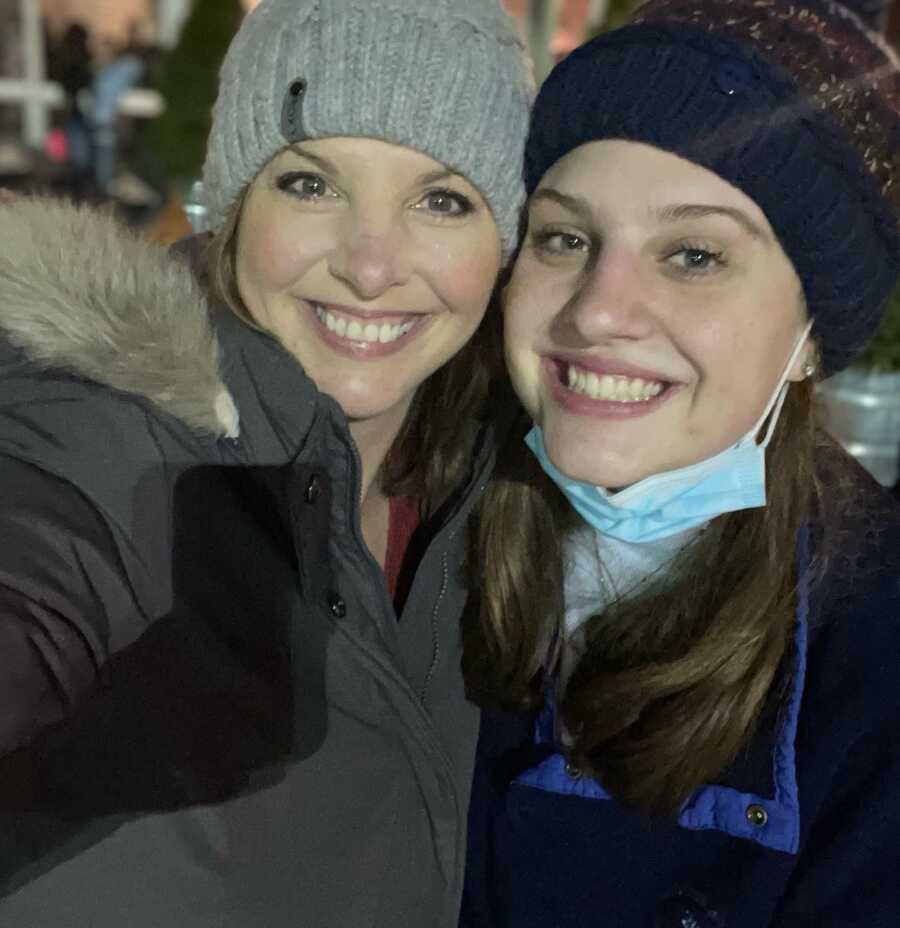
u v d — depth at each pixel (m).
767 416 0.41
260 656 0.34
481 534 0.47
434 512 0.52
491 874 0.46
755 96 0.34
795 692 0.39
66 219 0.33
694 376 0.38
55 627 0.27
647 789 0.40
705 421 0.39
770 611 0.40
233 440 0.34
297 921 0.36
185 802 0.32
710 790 0.40
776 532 0.41
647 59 0.35
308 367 0.44
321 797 0.36
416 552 0.52
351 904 0.38
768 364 0.38
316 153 0.39
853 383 0.83
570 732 0.44
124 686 0.31
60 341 0.30
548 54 1.88
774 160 0.35
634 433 0.39
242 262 0.43
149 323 0.31
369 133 0.39
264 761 0.34
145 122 2.44
